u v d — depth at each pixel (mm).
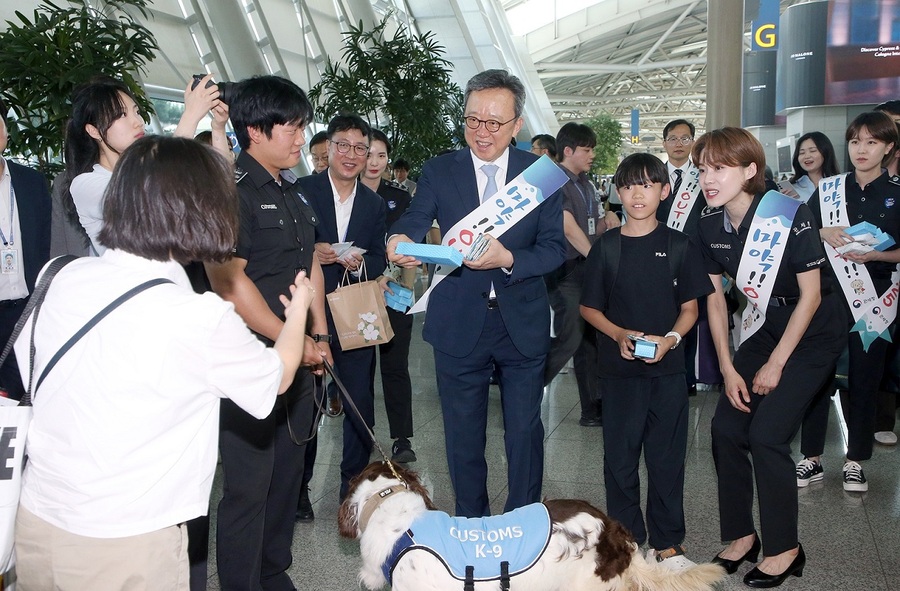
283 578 2938
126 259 1585
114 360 1510
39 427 1555
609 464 3262
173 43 10227
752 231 3027
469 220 2990
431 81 9609
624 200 3154
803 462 4254
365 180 5008
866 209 4113
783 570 3111
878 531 3600
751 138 2986
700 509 3883
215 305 1582
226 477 2598
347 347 3619
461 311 3055
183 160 1574
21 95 4531
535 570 2193
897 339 4457
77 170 2795
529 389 3109
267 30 12391
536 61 31859
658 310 3154
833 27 16219
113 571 1529
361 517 2316
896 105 4434
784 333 3033
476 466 3176
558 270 4793
